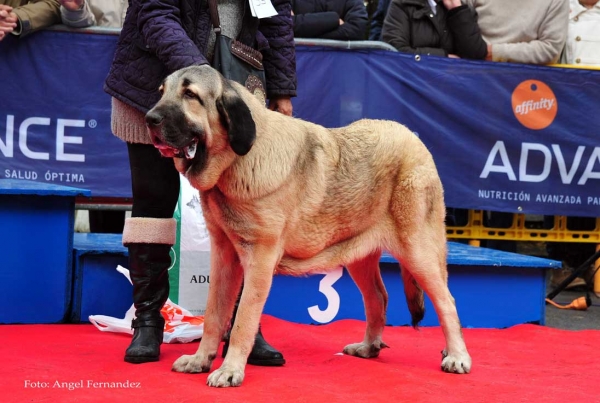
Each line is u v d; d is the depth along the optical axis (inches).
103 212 281.9
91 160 244.4
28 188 183.6
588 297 250.1
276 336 180.5
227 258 144.0
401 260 154.5
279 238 139.0
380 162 150.3
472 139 264.5
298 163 140.8
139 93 152.9
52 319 189.5
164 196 158.2
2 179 219.8
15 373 133.3
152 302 154.5
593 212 273.0
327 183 144.6
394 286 207.3
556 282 294.4
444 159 263.6
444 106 261.7
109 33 241.6
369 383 136.1
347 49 254.8
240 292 158.4
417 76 259.3
